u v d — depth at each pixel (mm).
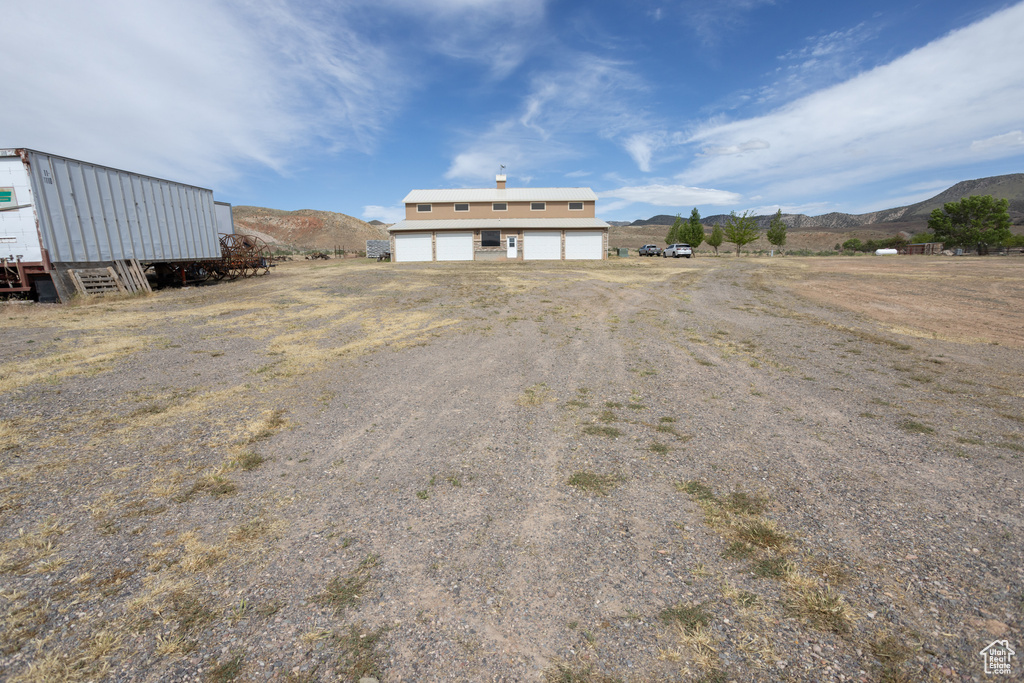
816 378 7559
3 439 4961
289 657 2404
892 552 3156
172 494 3980
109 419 5598
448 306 14500
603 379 7488
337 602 2787
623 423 5629
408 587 2912
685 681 2244
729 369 8086
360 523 3586
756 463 4516
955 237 63531
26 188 13258
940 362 8484
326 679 2275
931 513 3605
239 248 24938
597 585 2910
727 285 20406
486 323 11953
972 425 5484
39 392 6438
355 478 4297
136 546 3291
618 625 2600
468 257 36625
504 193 40906
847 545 3236
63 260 14211
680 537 3375
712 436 5215
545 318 12625
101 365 7793
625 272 25719
